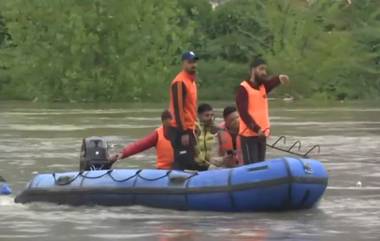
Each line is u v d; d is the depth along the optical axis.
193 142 49.38
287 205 45.97
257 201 45.47
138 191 47.38
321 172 46.38
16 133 108.00
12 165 71.75
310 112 167.12
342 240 39.22
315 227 42.44
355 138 99.69
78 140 96.69
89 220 44.50
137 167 69.12
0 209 47.97
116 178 48.19
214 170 47.06
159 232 41.19
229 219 44.56
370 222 43.88
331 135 104.38
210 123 50.66
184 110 48.94
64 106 190.62
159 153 50.69
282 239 39.31
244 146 48.09
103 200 48.00
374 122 132.00
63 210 47.56
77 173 49.59
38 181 50.00
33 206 48.88
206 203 46.16
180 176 47.19
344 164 72.56
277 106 197.12
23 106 190.75
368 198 52.62
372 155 80.25
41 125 123.25
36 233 41.34
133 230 41.78
